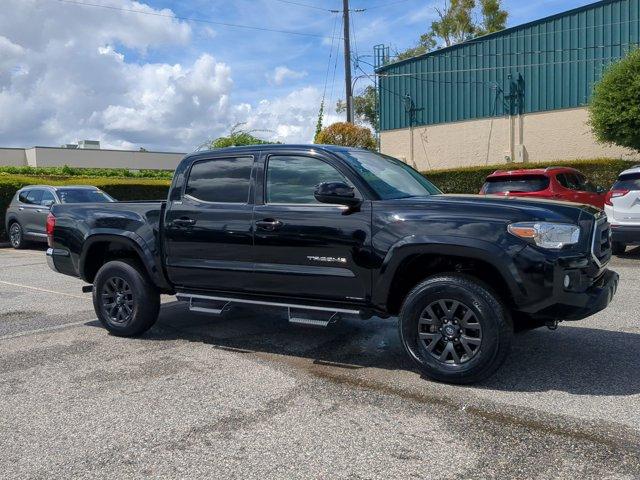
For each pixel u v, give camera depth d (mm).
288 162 5309
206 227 5516
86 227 6324
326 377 4770
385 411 4027
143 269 6117
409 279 4934
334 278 4891
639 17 21688
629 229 10672
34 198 15969
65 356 5504
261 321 6797
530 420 3820
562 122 23766
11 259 13875
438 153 27812
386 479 3119
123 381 4754
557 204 4520
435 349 4652
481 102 26156
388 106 29625
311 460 3342
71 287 9586
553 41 23797
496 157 25781
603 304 4422
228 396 4371
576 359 5078
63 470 3295
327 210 4949
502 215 4344
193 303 5789
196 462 3352
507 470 3189
